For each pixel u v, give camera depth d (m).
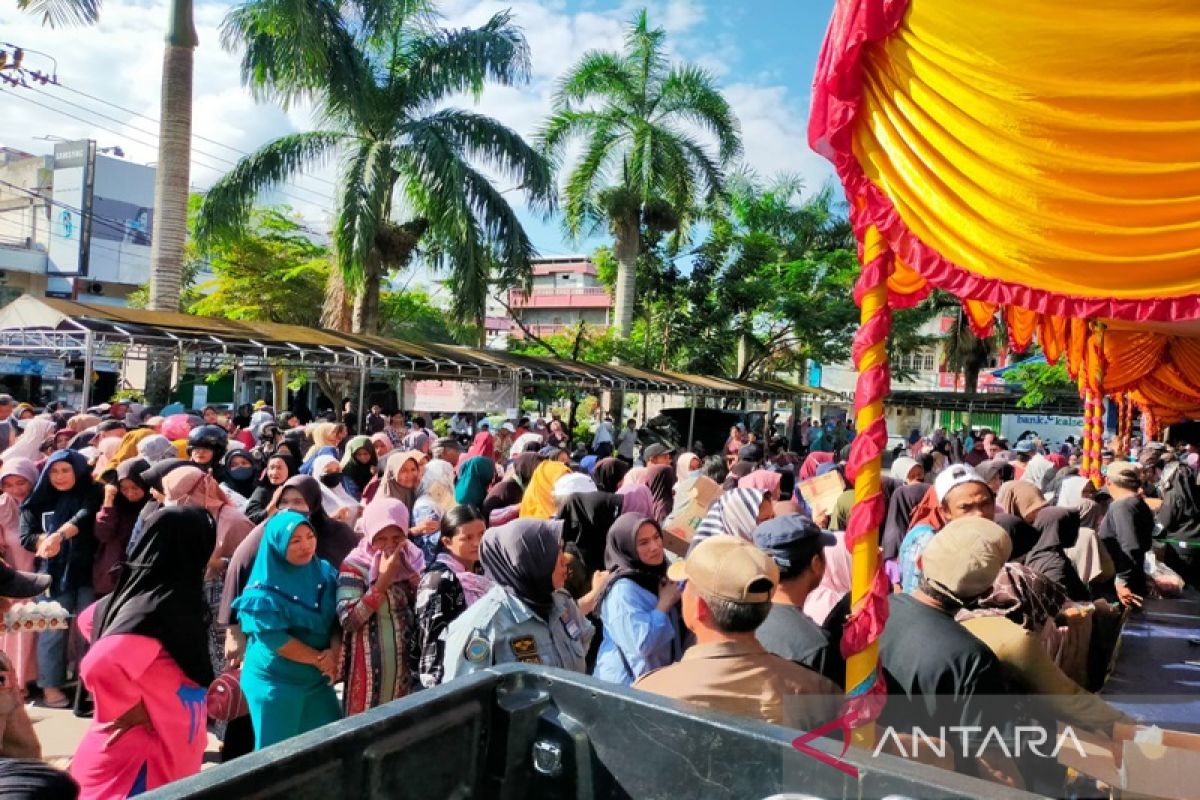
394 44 18.30
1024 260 2.72
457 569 3.91
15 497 5.80
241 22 16.00
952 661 2.46
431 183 17.11
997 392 32.03
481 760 1.50
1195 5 2.43
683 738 1.45
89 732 3.66
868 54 2.96
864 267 3.15
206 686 3.83
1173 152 2.51
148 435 6.71
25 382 19.95
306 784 1.20
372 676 3.85
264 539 3.64
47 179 38.94
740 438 17.25
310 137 17.66
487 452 8.82
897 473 7.95
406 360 15.07
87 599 5.58
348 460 7.80
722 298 28.05
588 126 23.55
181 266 15.47
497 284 20.19
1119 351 9.18
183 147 15.30
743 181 29.00
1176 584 6.95
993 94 2.68
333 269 18.67
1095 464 8.54
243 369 19.53
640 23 23.58
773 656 2.55
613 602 3.68
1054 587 3.54
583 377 19.03
